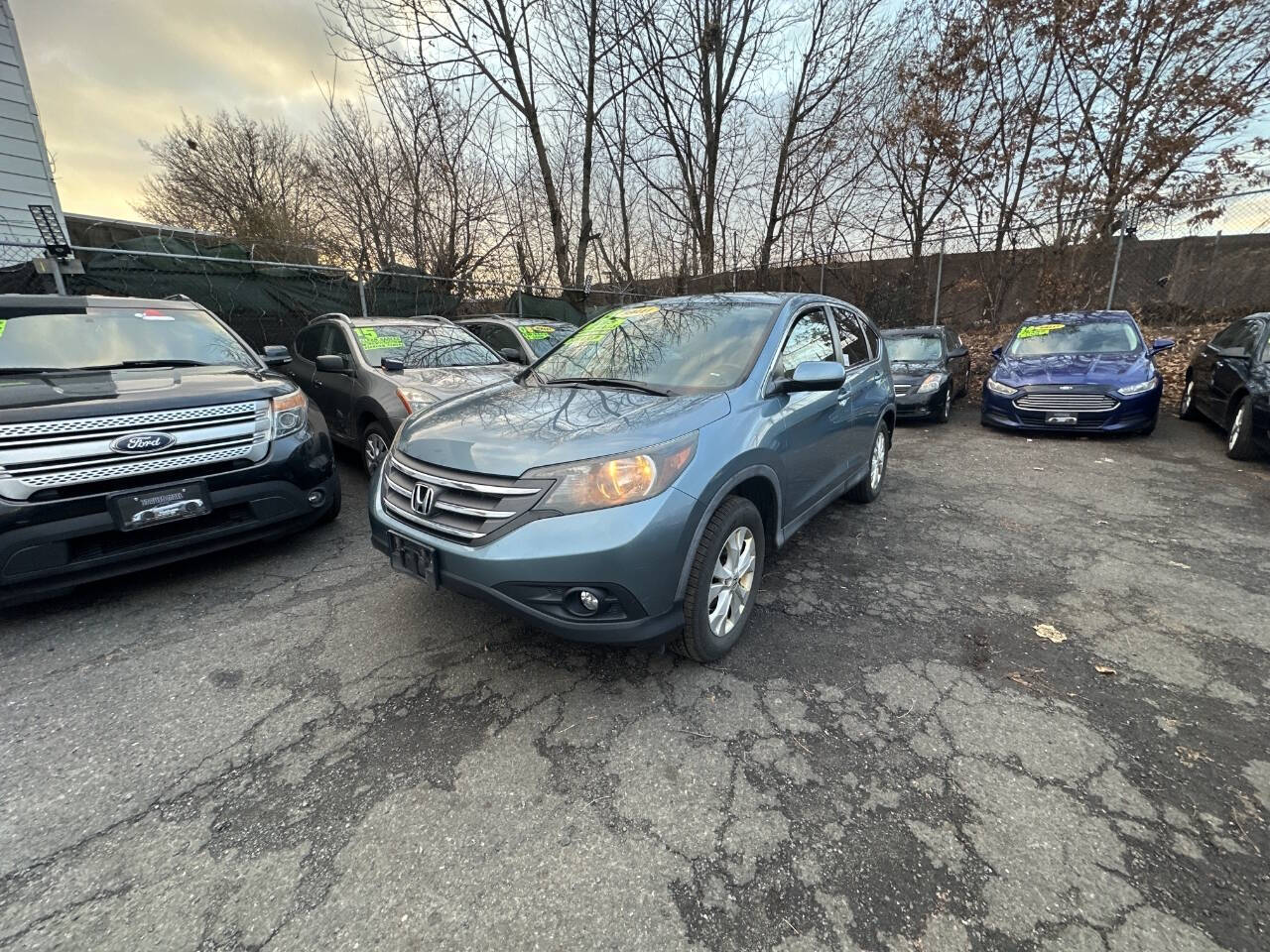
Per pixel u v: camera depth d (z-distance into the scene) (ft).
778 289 49.98
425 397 16.69
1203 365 24.27
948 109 40.57
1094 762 6.80
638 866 5.57
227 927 5.00
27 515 8.81
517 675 8.50
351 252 42.24
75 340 12.25
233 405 10.93
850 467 13.88
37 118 25.54
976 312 47.24
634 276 51.44
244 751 7.07
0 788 6.48
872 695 8.04
